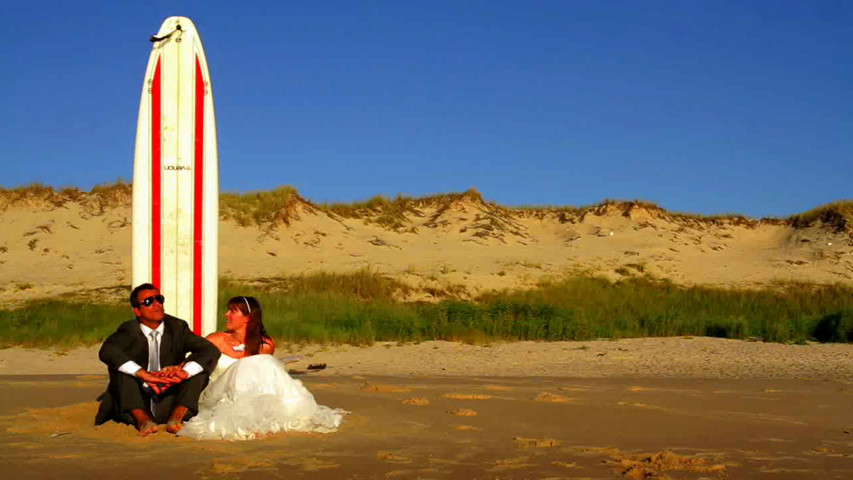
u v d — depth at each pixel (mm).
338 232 29859
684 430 6633
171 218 7730
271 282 23328
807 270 29328
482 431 6441
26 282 23266
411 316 18531
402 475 4906
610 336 18688
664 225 33688
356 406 7656
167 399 6344
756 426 6879
